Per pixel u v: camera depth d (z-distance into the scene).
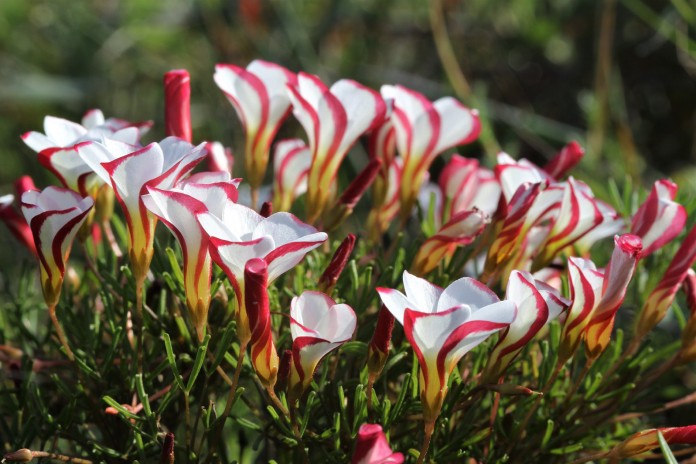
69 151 0.53
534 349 0.57
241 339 0.51
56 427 0.53
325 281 0.53
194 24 1.28
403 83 1.23
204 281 0.51
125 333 0.54
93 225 0.58
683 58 1.02
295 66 1.21
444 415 0.52
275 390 0.54
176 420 0.56
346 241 0.52
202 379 0.55
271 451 0.58
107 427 0.54
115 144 0.51
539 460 0.55
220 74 0.57
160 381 0.55
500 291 0.57
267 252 0.49
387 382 0.55
